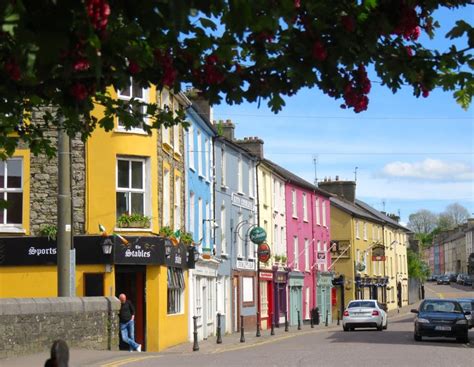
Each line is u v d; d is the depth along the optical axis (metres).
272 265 44.03
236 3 4.44
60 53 4.58
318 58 6.03
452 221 174.38
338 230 60.22
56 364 6.05
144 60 6.05
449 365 16.36
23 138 9.34
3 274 24.33
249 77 6.49
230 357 19.06
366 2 6.06
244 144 43.81
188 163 31.38
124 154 25.06
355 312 35.00
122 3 4.88
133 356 18.81
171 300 27.44
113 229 24.66
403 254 83.69
